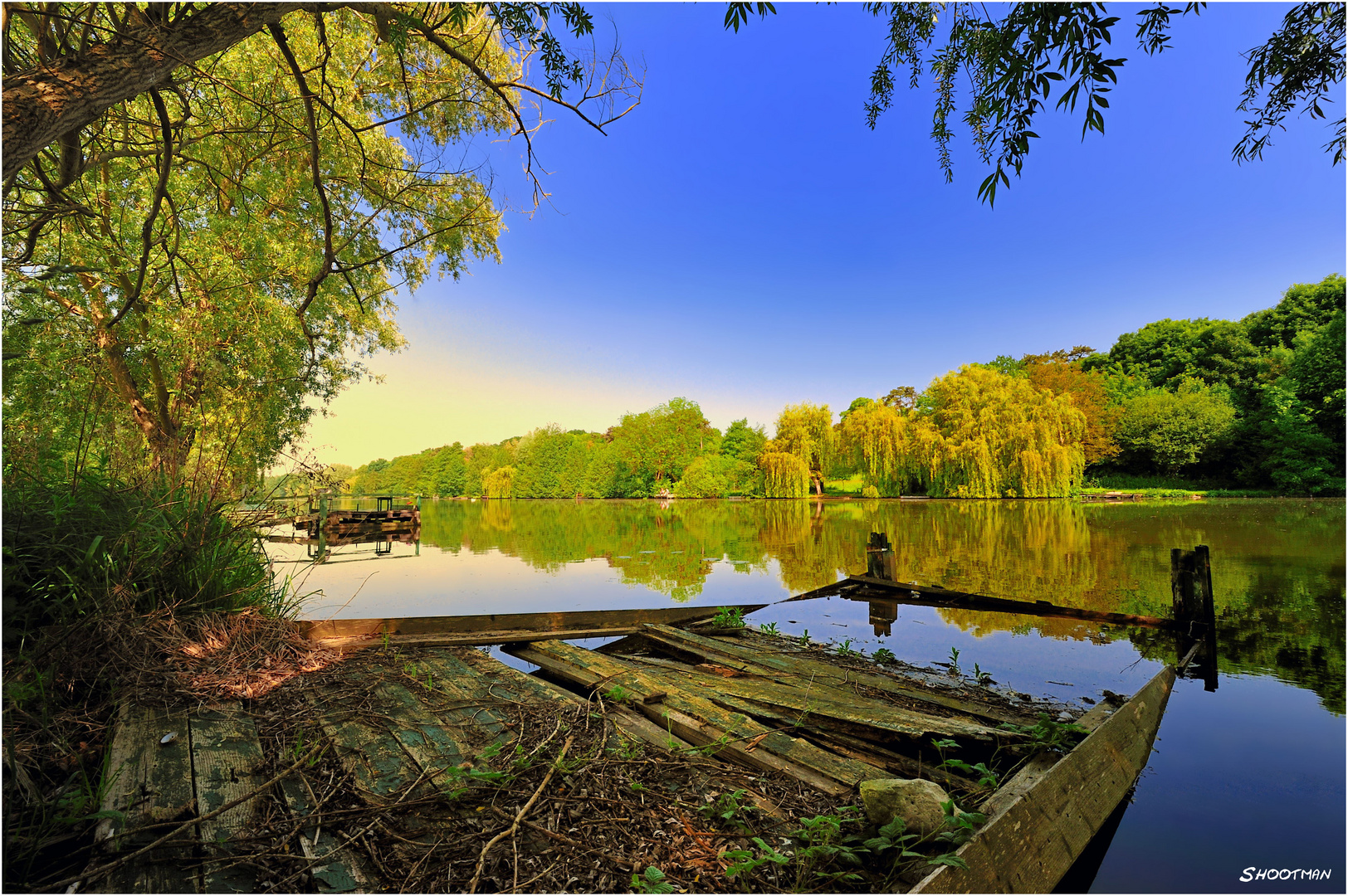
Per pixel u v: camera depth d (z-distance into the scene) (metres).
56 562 2.87
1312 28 3.27
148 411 8.61
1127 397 43.22
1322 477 31.19
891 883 1.70
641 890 1.61
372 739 2.42
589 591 7.91
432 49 6.27
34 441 3.44
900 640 5.11
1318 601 6.69
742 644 4.75
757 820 1.99
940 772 2.46
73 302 7.07
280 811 1.88
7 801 1.79
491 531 19.31
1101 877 2.15
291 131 7.05
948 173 3.74
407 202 8.00
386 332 12.53
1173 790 2.79
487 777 2.04
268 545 13.02
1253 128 3.65
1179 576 5.25
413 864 1.67
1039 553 10.73
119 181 7.92
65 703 2.51
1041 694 3.78
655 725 2.82
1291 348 39.72
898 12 3.63
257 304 9.00
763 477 36.09
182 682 2.73
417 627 4.55
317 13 3.41
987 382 31.77
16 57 2.92
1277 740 3.31
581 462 61.06
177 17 2.68
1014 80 2.43
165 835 1.70
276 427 10.31
